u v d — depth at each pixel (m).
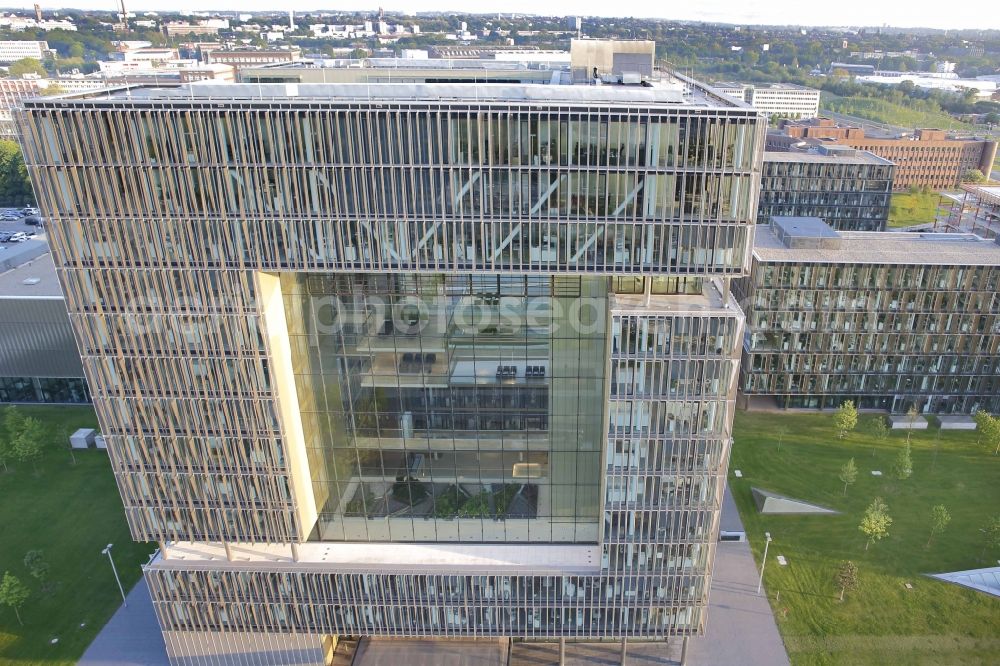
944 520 62.88
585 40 57.00
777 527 67.56
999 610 57.38
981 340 83.25
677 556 48.56
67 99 37.66
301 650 53.31
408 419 48.47
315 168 38.16
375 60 66.31
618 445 45.44
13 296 87.75
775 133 183.25
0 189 177.25
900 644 54.41
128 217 39.50
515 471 49.94
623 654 53.34
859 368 86.19
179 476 46.62
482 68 60.25
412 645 56.44
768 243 88.31
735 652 54.25
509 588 50.06
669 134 37.09
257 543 51.12
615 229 39.28
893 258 82.00
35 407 91.94
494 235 39.56
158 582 50.09
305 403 47.91
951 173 186.25
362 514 51.56
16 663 54.19
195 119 37.19
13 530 68.50
